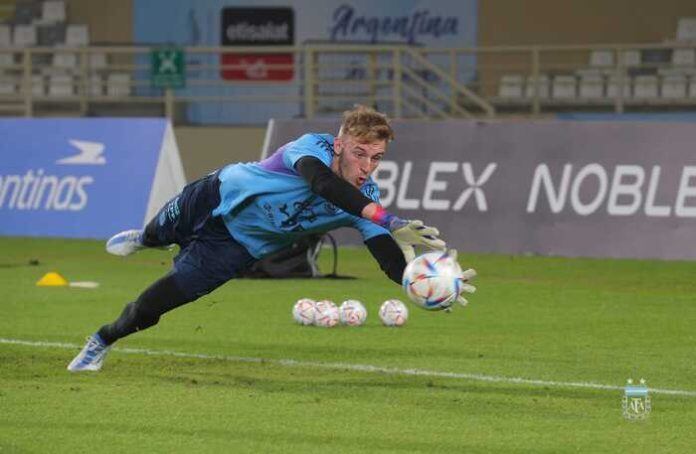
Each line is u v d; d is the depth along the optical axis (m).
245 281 40.25
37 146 52.94
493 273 43.00
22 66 67.69
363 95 73.44
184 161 64.94
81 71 68.69
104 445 18.52
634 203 44.84
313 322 30.78
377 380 23.75
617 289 38.97
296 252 40.97
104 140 51.75
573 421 20.22
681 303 35.75
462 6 78.19
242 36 79.31
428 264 20.28
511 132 46.91
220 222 22.27
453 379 23.86
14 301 35.28
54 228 51.78
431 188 47.62
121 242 23.95
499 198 46.66
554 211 45.88
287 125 50.78
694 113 66.00
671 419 20.44
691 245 43.91
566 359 26.23
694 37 75.00
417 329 30.45
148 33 80.81
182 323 31.28
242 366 25.22
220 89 76.75
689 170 44.34
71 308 33.88
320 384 23.30
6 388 22.62
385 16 78.50
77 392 22.31
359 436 19.12
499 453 18.14
